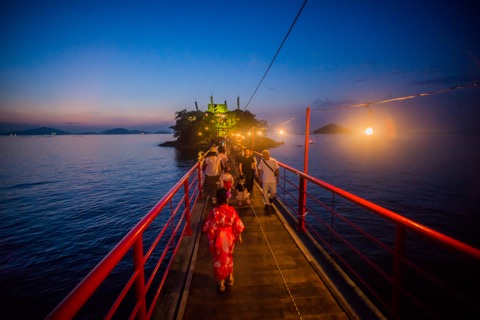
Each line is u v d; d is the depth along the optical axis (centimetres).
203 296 350
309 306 328
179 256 455
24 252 1677
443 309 946
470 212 2308
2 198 3294
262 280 386
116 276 1238
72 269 1450
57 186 4025
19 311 1114
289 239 530
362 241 1549
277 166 709
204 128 9825
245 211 713
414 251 1424
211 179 827
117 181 4353
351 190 3247
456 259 1326
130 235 205
